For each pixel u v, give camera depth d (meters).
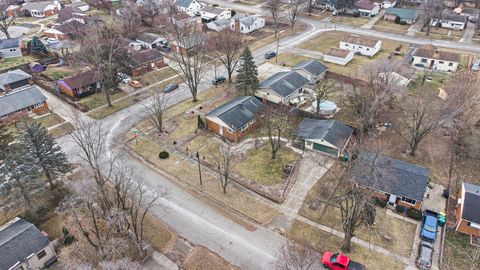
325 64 80.00
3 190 39.25
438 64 77.94
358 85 63.28
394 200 41.47
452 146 52.28
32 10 118.19
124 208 37.31
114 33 75.69
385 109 59.41
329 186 44.97
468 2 118.62
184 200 44.19
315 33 100.00
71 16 105.56
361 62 81.12
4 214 42.00
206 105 64.56
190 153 52.16
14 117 60.38
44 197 43.91
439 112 49.78
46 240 35.88
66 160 45.22
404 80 66.19
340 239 38.34
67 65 82.88
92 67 70.06
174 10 107.50
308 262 32.50
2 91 70.56
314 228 39.75
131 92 70.19
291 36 98.19
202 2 132.00
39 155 41.81
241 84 64.31
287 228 39.91
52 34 95.38
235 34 83.69
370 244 37.59
